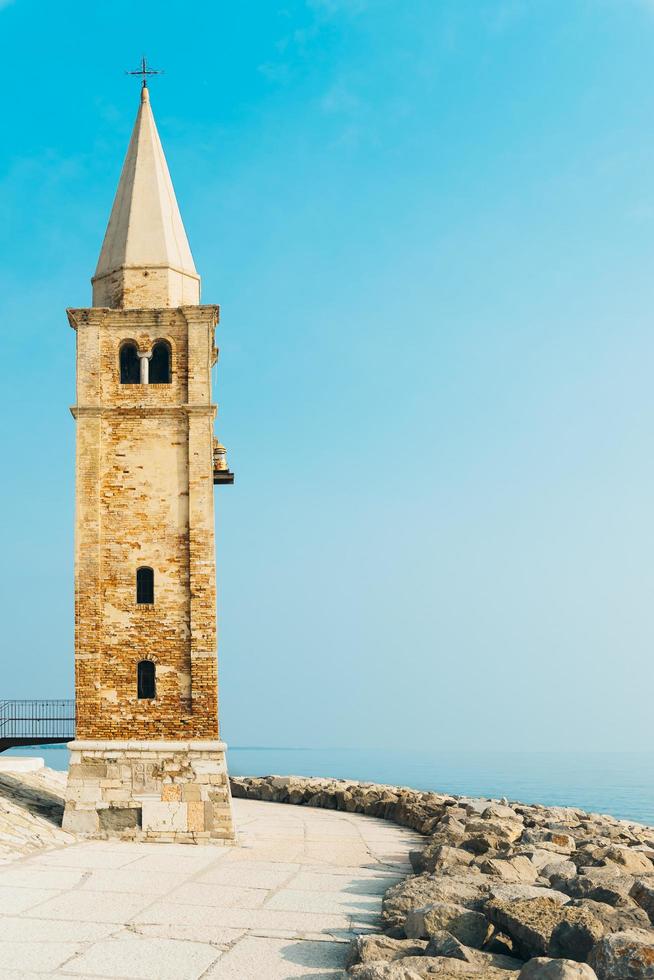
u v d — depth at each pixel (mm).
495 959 13680
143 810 28219
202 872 22547
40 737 30188
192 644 29734
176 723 29281
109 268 33250
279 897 19609
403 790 43094
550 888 16812
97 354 31641
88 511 30516
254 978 13680
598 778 168625
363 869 23750
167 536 30625
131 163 34594
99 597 30000
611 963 12250
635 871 20219
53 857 24297
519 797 109625
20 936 15711
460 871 19203
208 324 31922
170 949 15148
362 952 13953
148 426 31344
